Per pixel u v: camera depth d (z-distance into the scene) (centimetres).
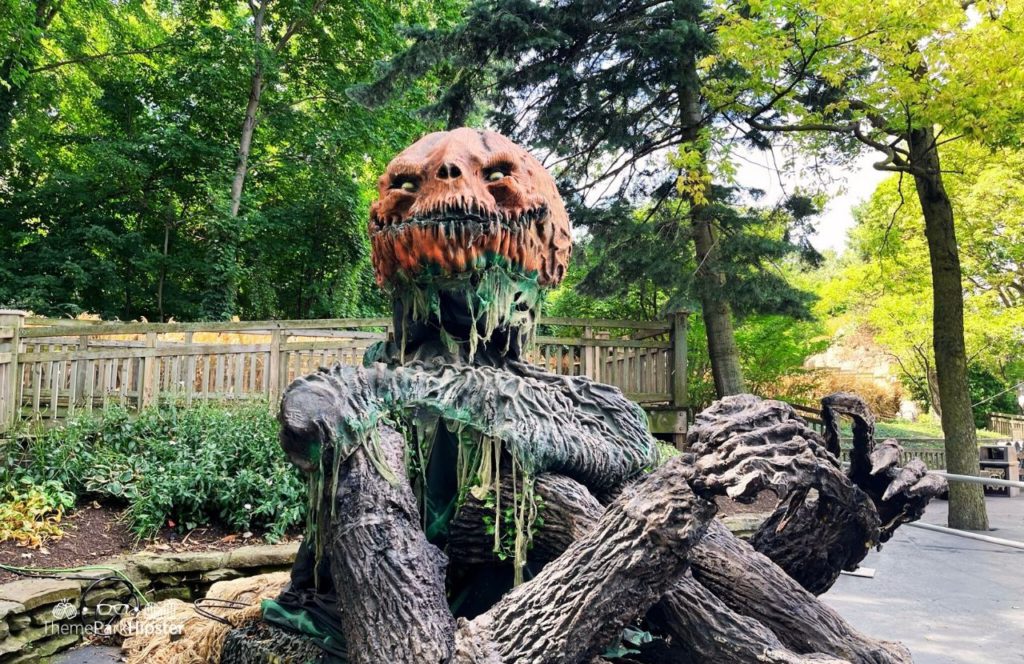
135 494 515
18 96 1270
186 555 445
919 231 1140
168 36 1399
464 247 178
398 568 146
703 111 817
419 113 855
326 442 163
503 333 196
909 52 649
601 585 138
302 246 1373
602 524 146
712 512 133
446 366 187
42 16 1319
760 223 796
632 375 759
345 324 698
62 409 652
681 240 785
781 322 1072
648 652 174
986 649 333
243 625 229
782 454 128
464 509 180
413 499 161
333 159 1402
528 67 791
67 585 384
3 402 587
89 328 628
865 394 1698
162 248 1337
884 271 1168
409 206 186
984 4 623
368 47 1392
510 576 185
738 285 731
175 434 594
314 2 1351
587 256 909
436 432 181
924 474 177
